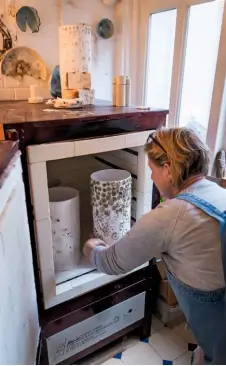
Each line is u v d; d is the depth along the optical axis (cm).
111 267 88
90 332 122
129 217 119
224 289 72
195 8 136
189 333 151
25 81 144
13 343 63
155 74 168
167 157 80
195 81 144
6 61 137
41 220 93
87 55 122
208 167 81
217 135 136
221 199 75
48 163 143
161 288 152
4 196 57
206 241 71
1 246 55
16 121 82
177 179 80
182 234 73
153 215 77
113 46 165
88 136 95
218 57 127
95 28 156
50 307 105
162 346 143
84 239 134
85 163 152
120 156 130
